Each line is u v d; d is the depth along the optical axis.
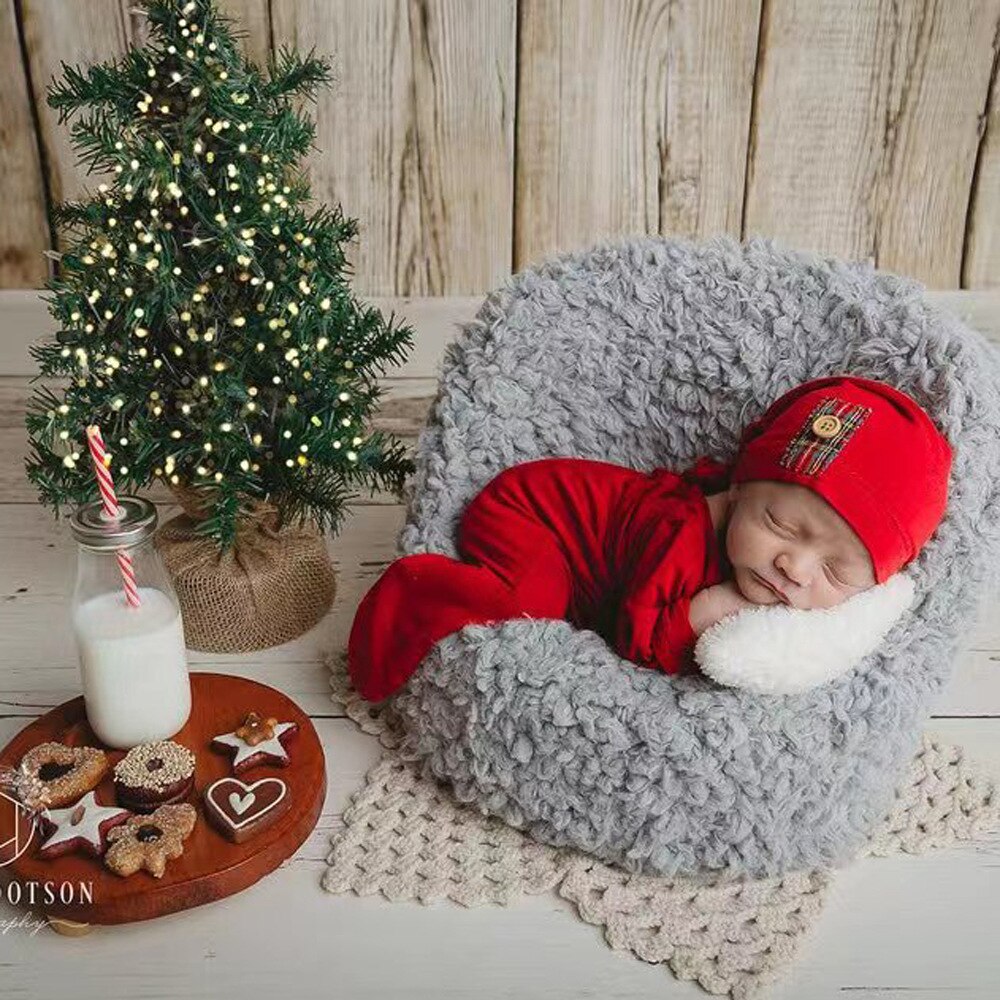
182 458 1.17
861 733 0.99
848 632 1.00
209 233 1.10
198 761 1.02
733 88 1.63
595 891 1.00
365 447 1.22
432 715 1.07
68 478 1.18
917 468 1.03
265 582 1.24
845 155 1.68
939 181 1.70
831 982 0.92
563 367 1.27
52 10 1.56
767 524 1.06
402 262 1.75
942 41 1.60
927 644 1.05
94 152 1.13
